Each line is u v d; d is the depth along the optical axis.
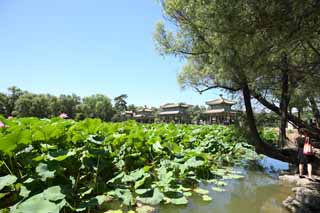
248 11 3.56
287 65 5.48
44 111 54.06
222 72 6.17
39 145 5.70
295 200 5.54
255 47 4.00
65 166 5.50
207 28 5.18
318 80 5.37
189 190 6.61
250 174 9.36
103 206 5.13
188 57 10.26
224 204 5.81
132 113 73.12
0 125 6.58
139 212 4.93
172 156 8.39
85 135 6.50
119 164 6.61
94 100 70.12
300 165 8.30
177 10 8.70
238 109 9.98
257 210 5.51
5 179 4.07
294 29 3.41
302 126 10.04
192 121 50.59
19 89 55.22
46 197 4.07
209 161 9.99
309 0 3.11
